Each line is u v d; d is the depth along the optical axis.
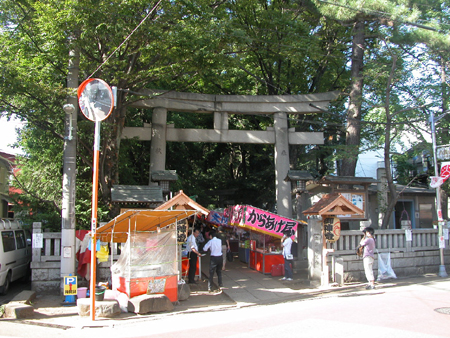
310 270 11.69
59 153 14.51
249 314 8.16
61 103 12.53
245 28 17.92
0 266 11.15
